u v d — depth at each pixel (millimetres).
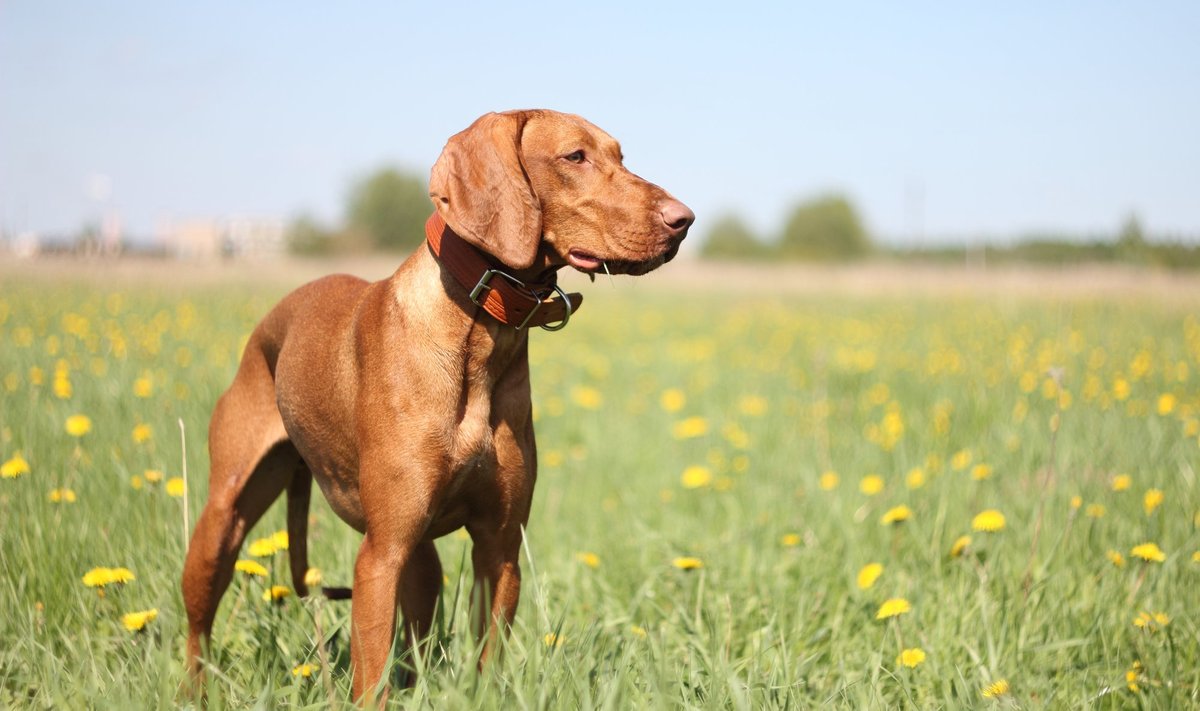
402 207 53000
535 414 7945
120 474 4508
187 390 6660
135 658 2955
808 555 4277
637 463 6508
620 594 3949
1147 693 2994
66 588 3549
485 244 2848
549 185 3000
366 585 2830
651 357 12094
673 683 2793
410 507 2857
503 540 3096
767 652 3232
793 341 13617
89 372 7418
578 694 2547
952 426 6777
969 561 3977
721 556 4418
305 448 3350
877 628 3551
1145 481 5027
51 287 16906
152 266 20672
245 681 3025
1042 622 3467
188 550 3389
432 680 2777
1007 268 19984
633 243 2934
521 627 3293
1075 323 13852
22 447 5090
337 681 2871
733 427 7113
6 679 2914
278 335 3510
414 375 2887
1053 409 7039
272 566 3609
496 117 2984
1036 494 4891
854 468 5891
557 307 3025
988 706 2762
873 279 26641
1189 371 9164
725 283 28922
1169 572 3842
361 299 3244
